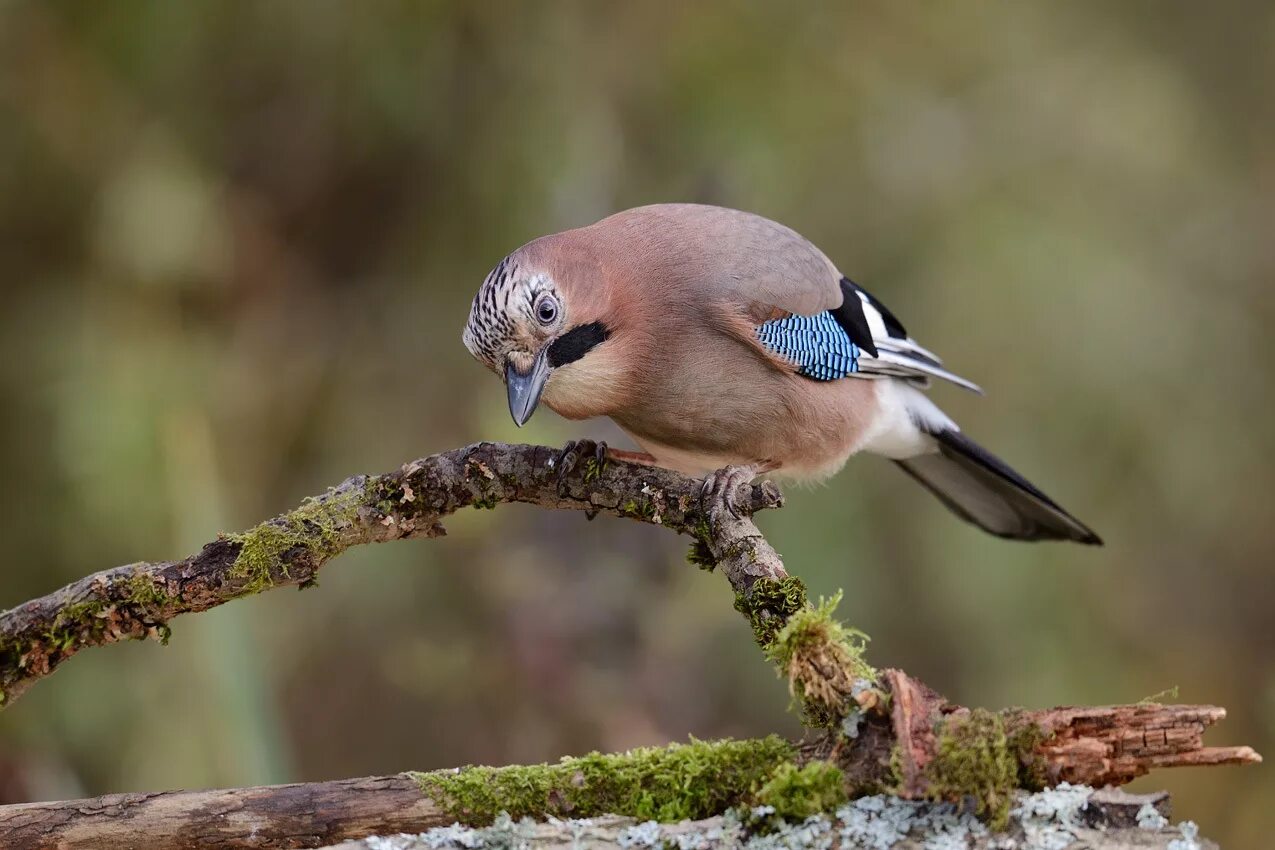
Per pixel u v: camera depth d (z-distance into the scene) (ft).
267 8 33.30
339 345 35.45
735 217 25.29
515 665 31.30
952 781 14.06
